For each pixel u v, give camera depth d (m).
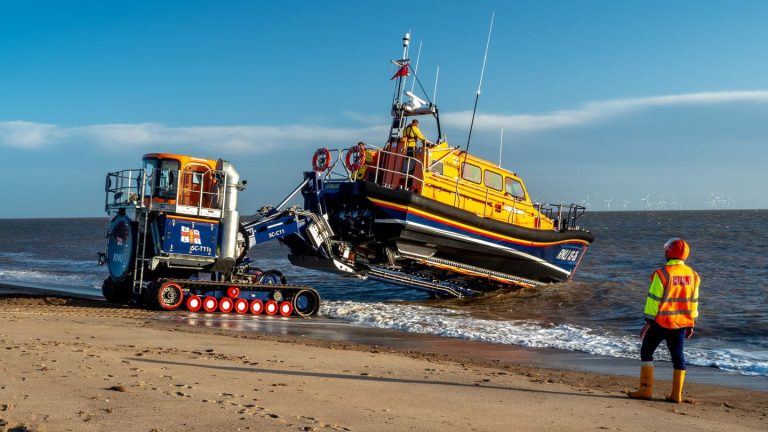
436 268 19.81
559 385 8.14
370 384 7.28
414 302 21.48
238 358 8.80
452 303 20.73
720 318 16.62
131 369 6.96
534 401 6.90
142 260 16.02
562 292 21.45
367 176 19.72
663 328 7.43
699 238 56.00
